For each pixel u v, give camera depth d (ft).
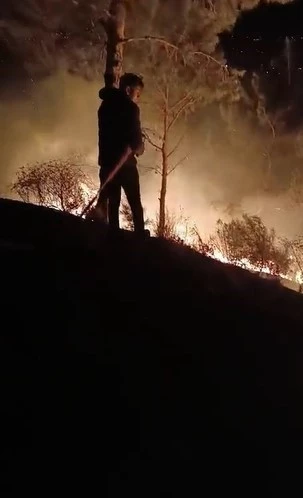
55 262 22.53
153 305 21.12
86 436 14.34
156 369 17.40
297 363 20.25
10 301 18.63
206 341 19.79
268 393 18.03
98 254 24.63
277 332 22.17
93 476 13.42
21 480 12.80
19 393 14.90
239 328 21.48
